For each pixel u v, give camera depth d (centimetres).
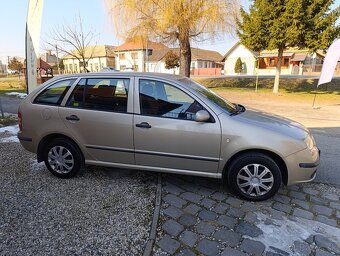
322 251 275
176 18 1647
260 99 1639
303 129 388
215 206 354
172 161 382
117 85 399
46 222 318
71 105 414
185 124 367
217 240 289
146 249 273
